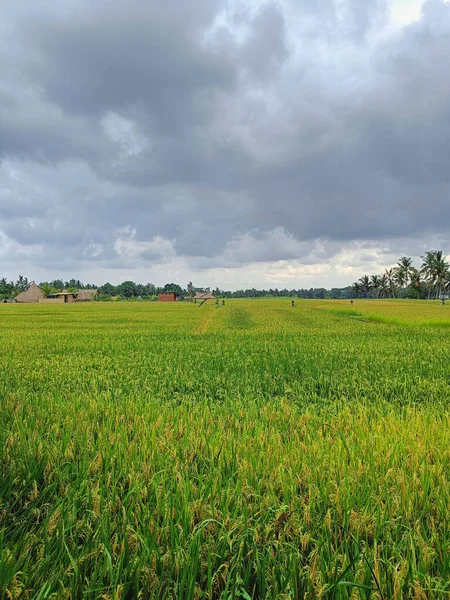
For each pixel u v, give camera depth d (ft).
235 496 11.16
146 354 50.03
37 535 9.45
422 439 16.19
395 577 7.91
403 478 11.72
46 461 13.61
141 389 29.53
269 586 8.02
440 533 9.78
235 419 20.20
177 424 18.40
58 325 114.73
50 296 476.54
